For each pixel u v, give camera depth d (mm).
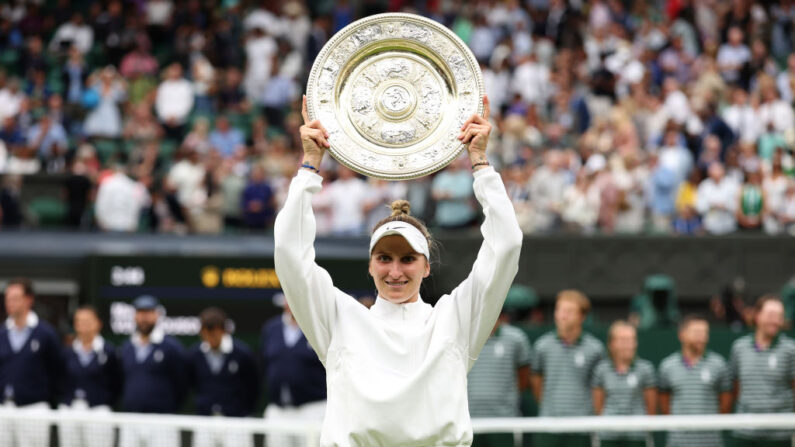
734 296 48750
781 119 64375
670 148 58812
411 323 15281
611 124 64125
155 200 58000
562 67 71125
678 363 33344
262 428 26312
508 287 15078
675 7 77062
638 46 73938
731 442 27016
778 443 26969
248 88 73250
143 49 75375
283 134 69750
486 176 15102
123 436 27266
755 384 33094
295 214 14914
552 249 53656
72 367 35688
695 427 26766
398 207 16250
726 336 40031
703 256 53219
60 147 61750
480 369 33188
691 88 70125
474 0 78438
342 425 14758
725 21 75562
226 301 44562
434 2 80188
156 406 35281
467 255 52156
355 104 15695
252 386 36156
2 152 62469
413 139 15562
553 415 33062
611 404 32875
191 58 76500
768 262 53188
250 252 47906
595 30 74625
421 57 15930
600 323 52250
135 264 44469
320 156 15297
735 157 58812
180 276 44500
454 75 15742
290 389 34906
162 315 44375
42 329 35281
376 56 15930
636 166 57438
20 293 34969
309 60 76500
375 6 79938
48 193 57000
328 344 15242
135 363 35469
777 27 78812
